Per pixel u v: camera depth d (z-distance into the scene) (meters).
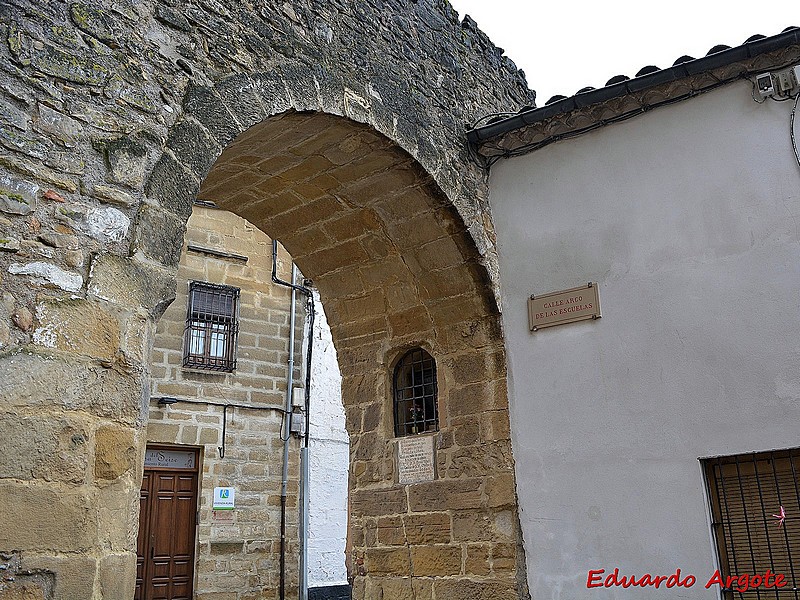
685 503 4.39
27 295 2.63
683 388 4.53
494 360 5.26
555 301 5.12
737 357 4.39
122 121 3.10
